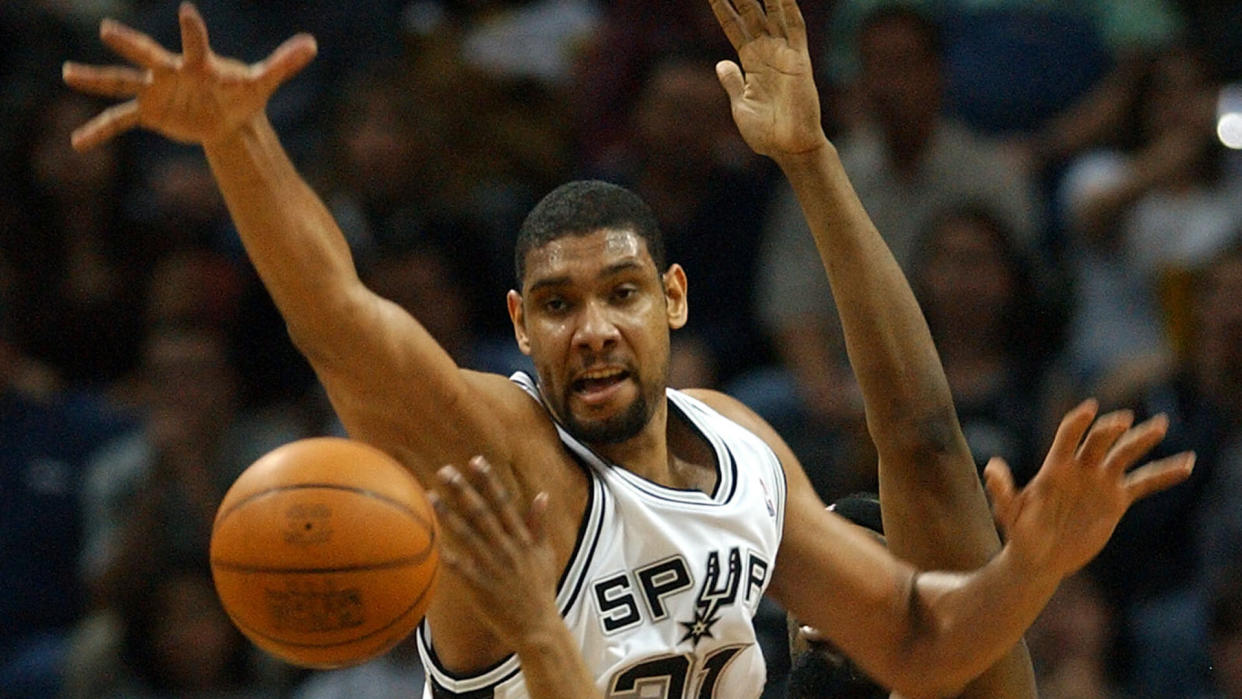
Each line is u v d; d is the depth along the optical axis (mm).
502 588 10633
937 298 22828
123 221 27172
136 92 9680
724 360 24891
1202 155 26031
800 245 24500
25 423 24266
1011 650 13125
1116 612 22234
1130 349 25047
